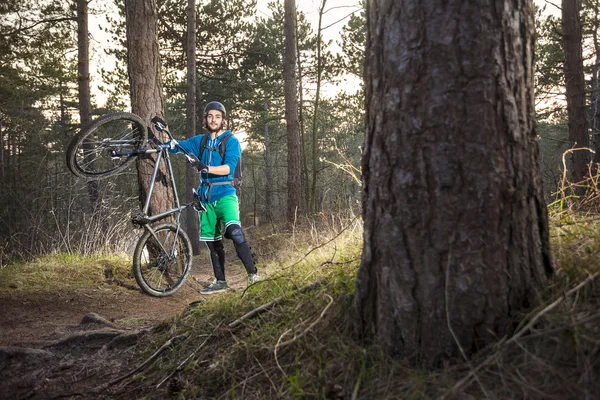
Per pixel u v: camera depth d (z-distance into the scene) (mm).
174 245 5125
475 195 1624
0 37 12719
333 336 1937
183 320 2828
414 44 1685
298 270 2963
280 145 28375
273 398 1779
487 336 1632
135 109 5742
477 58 1621
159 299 4895
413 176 1693
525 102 1725
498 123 1634
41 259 6207
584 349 1416
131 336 2887
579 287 1619
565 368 1424
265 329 2254
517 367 1486
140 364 2535
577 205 2660
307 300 2305
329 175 15297
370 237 1850
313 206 11539
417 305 1696
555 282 1742
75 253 6773
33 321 3873
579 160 9820
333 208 8406
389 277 1761
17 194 11250
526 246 1695
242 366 2090
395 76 1734
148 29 5770
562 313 1551
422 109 1675
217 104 4785
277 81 21484
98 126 4414
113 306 4496
